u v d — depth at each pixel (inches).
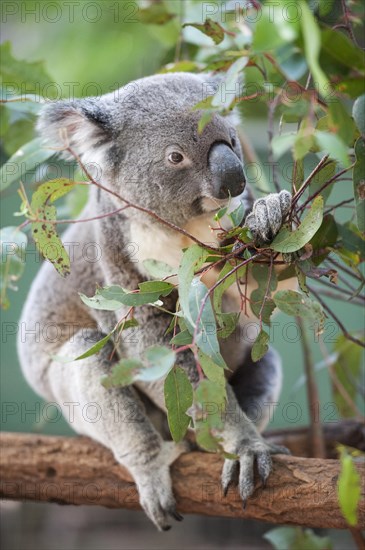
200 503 161.2
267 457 150.3
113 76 326.6
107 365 179.9
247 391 201.8
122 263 178.2
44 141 162.2
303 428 213.5
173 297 175.5
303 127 111.7
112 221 178.4
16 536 295.3
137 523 307.3
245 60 122.7
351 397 212.2
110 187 173.5
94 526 306.0
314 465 147.9
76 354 185.2
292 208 132.3
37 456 182.1
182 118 162.2
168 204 165.9
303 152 106.2
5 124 192.5
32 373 216.4
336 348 205.6
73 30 328.5
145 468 166.7
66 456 180.4
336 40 116.9
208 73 182.4
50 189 128.7
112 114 170.1
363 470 138.9
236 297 181.2
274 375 204.2
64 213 212.4
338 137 114.6
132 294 124.0
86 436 189.9
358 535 181.8
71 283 205.9
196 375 170.2
